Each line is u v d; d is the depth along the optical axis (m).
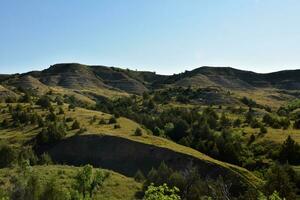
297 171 95.94
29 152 110.62
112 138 124.81
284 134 130.38
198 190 71.94
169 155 113.31
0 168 102.75
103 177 84.38
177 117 161.12
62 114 158.88
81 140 126.81
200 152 121.94
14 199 60.53
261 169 111.19
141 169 115.31
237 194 94.25
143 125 154.00
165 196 22.06
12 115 155.50
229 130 137.38
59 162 124.12
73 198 69.62
